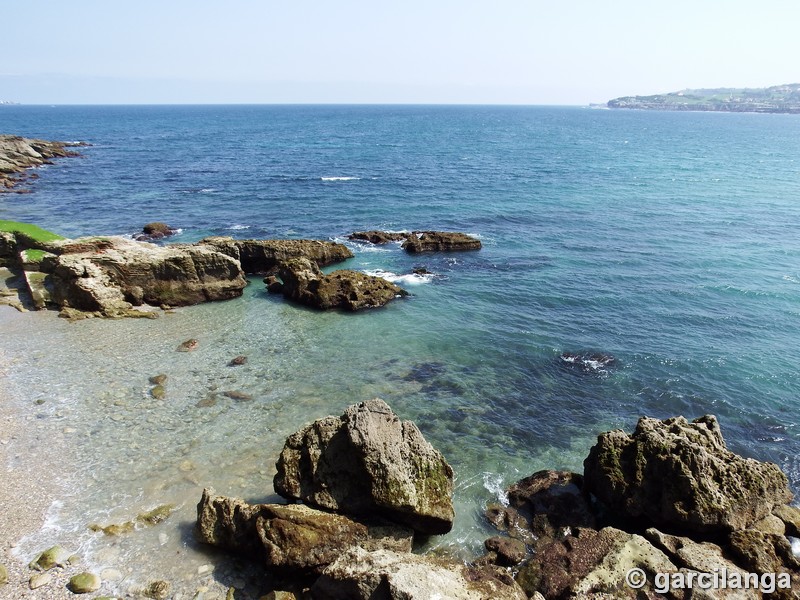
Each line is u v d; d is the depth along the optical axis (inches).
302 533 558.9
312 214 2241.6
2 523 602.9
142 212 2220.7
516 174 3376.0
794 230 2000.5
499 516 645.3
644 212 2315.5
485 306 1312.7
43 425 787.4
